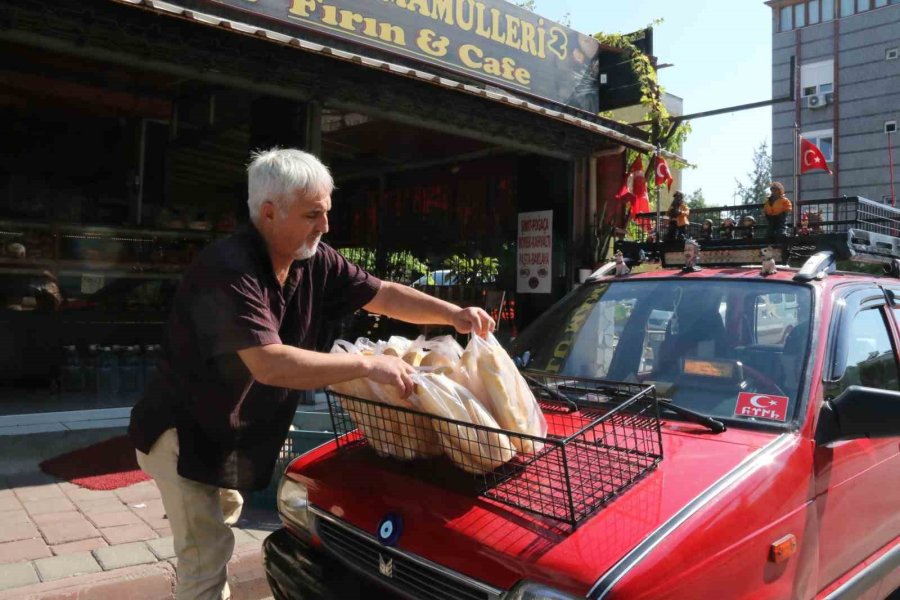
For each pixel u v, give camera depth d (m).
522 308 9.65
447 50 7.51
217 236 9.56
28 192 10.48
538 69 8.57
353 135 9.56
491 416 2.20
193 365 2.39
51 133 10.73
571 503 1.92
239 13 5.89
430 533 2.07
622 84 9.44
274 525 4.47
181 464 2.47
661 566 1.78
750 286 3.09
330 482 2.54
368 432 2.55
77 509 4.62
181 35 5.65
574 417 2.69
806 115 30.62
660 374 2.96
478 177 10.41
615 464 2.20
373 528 2.24
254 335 2.19
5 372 7.98
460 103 7.55
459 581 1.96
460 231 10.65
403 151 10.42
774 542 2.12
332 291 2.88
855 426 2.46
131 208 10.96
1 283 8.08
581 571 1.76
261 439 2.58
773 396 2.57
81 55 5.61
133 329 8.73
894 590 3.12
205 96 9.30
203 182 12.46
